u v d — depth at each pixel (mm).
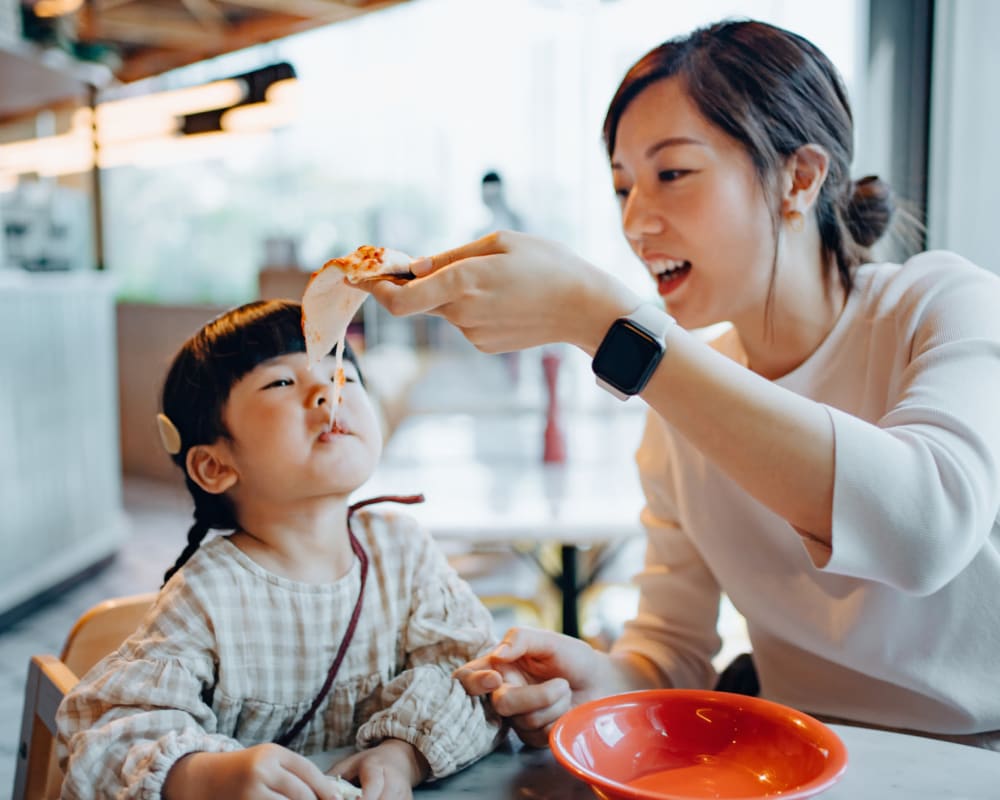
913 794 727
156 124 6863
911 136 2250
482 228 4387
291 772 695
